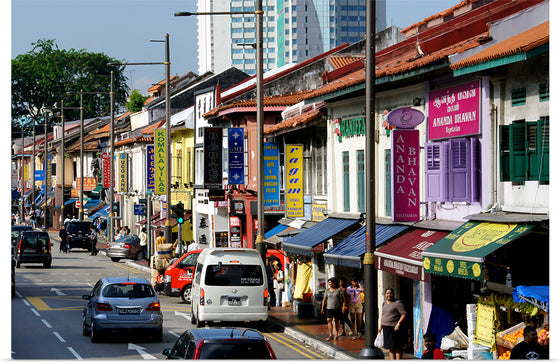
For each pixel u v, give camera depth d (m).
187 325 30.23
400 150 22.39
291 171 35.91
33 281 46.88
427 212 23.38
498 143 19.84
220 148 48.16
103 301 25.58
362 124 29.00
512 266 19.44
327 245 31.69
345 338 26.34
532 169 17.80
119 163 85.00
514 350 16.11
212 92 55.78
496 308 19.11
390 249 22.72
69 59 116.00
